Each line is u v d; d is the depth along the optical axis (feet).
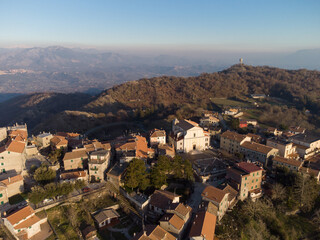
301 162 334.65
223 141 440.04
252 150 384.47
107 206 253.44
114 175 281.95
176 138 429.79
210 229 217.36
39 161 320.29
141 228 231.30
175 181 309.01
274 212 278.26
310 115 650.84
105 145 359.87
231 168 309.22
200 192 298.76
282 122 586.04
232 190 284.41
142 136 460.55
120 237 219.41
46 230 214.69
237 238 232.53
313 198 291.79
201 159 388.57
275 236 256.73
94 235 216.54
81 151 318.04
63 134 425.28
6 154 275.39
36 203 233.14
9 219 198.80
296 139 408.05
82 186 263.08
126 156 321.93
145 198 261.24
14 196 242.17
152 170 288.51
